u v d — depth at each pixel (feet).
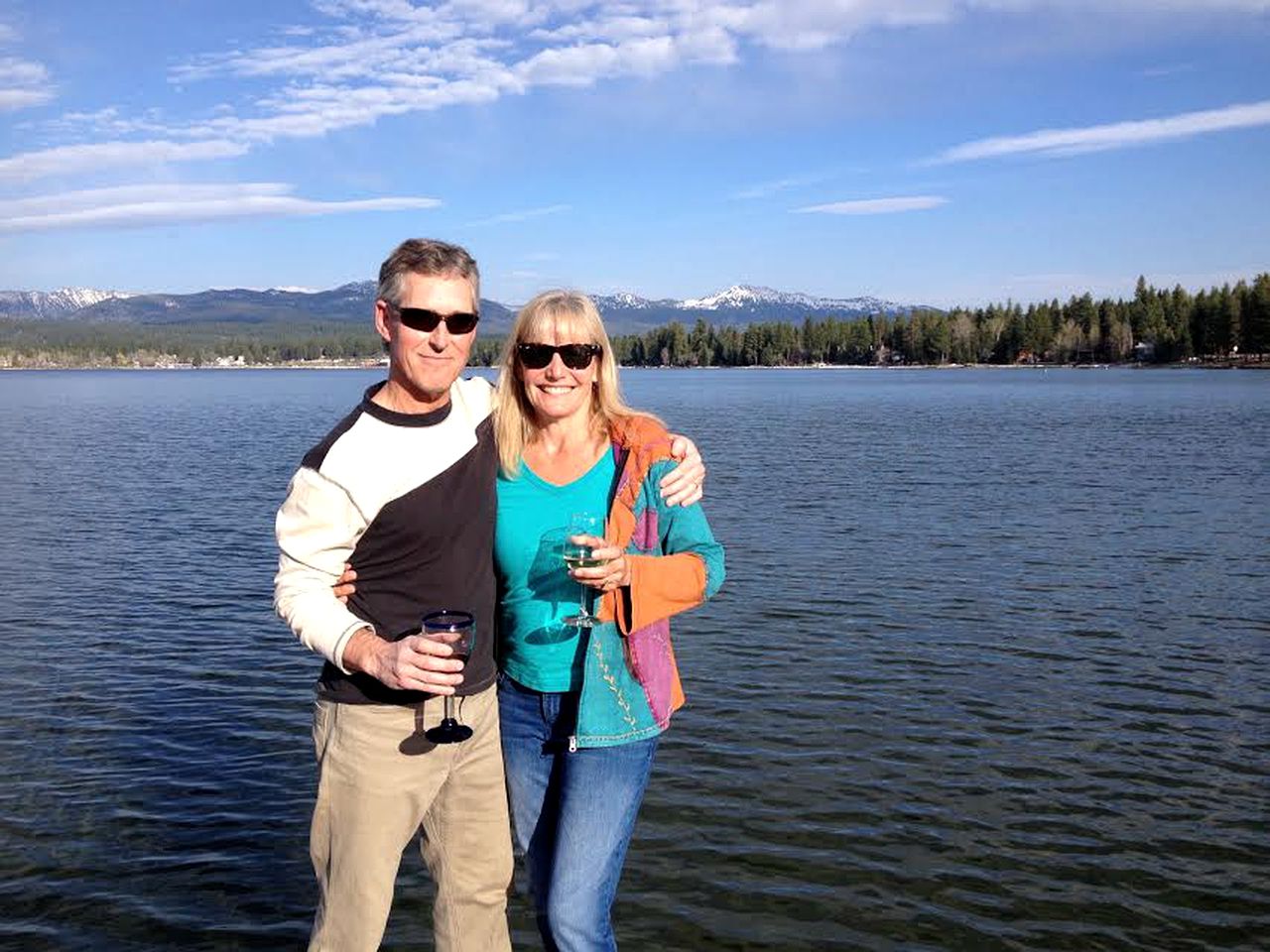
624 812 12.25
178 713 30.58
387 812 11.73
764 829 22.90
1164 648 37.14
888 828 22.95
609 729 12.07
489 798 12.55
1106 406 215.92
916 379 465.47
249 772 26.25
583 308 12.25
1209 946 18.49
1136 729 29.07
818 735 28.55
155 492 84.12
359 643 11.07
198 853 21.99
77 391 389.60
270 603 44.50
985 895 20.16
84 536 61.87
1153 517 68.08
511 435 12.45
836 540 59.06
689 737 28.37
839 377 521.65
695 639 38.37
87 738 28.53
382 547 11.65
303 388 414.82
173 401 286.25
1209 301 475.31
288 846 22.35
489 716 12.51
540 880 12.87
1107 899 20.03
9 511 73.20
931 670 34.47
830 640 38.24
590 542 11.04
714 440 135.74
